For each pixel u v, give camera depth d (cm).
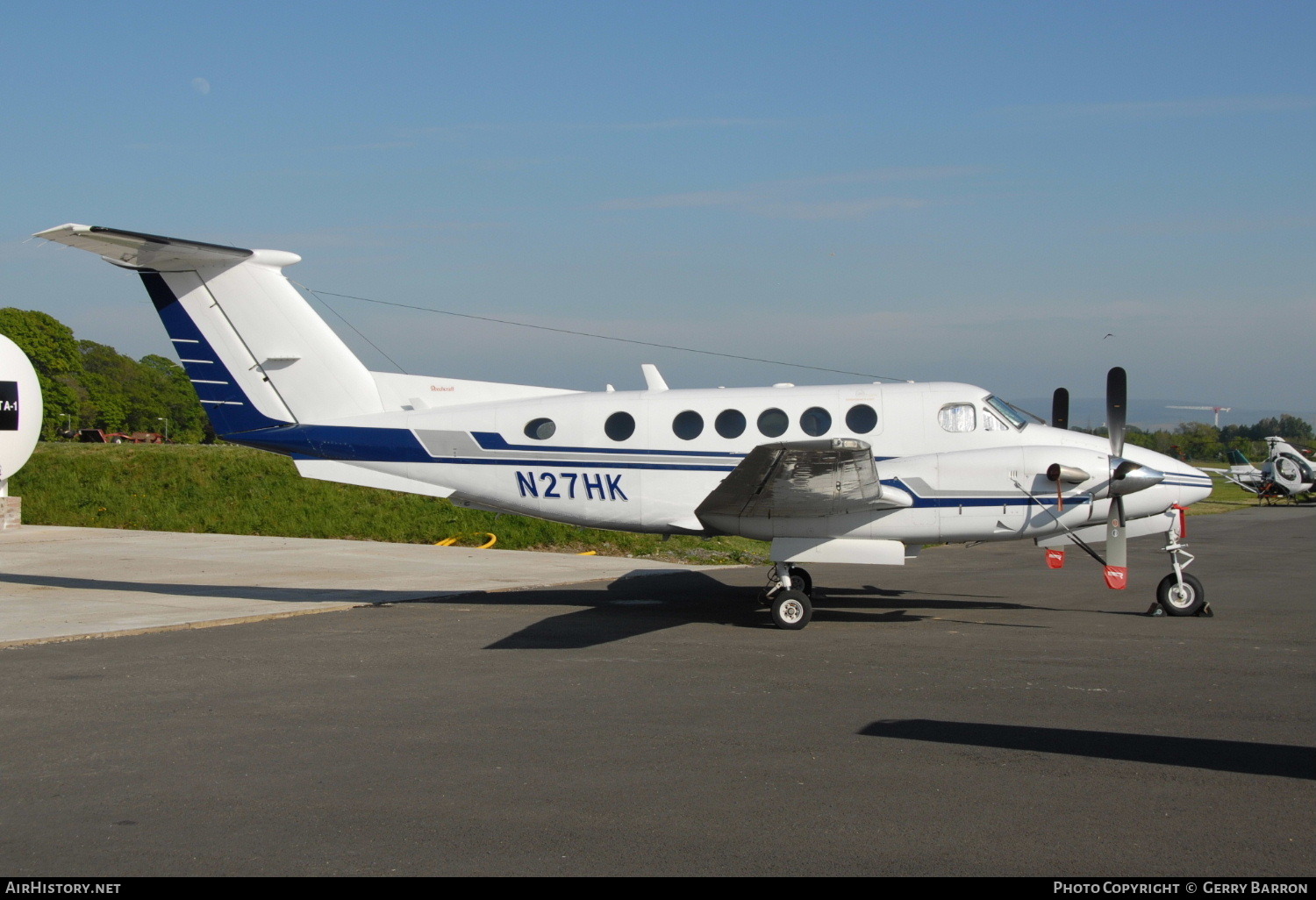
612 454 1107
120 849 421
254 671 785
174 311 1107
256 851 418
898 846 420
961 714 634
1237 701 663
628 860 407
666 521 1104
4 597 1200
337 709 660
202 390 1119
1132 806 462
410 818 455
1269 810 456
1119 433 1048
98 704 677
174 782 509
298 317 1119
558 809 466
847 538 1030
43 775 521
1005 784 495
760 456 874
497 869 399
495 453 1123
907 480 1026
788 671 775
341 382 1131
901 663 804
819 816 455
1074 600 1195
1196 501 1070
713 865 402
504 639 927
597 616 1078
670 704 667
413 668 797
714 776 512
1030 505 1018
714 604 1170
